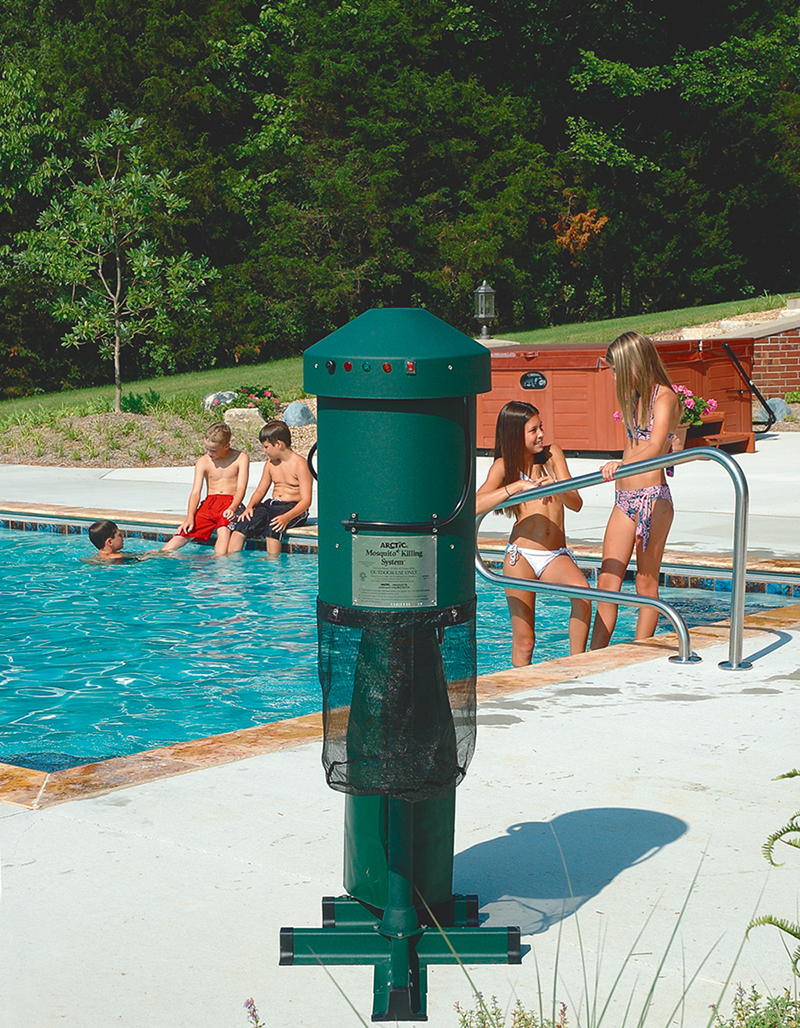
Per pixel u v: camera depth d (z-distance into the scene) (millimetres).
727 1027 2502
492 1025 2539
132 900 3322
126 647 7879
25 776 4438
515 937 2990
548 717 5098
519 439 6641
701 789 4172
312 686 6898
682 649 6098
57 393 37969
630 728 4914
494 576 6664
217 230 40250
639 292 44875
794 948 2990
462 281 38562
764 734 4809
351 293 39969
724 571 9117
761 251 45906
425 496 2943
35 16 43906
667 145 42031
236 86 40969
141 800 4125
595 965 2934
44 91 40000
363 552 2951
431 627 2975
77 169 38781
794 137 42812
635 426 6801
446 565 2986
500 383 18047
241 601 9273
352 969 2965
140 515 12500
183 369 40875
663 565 9430
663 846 3658
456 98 39719
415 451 2924
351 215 38625
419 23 40500
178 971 2930
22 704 6582
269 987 2861
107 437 19266
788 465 15914
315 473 3102
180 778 4355
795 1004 2459
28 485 15695
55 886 3416
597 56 41812
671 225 43250
